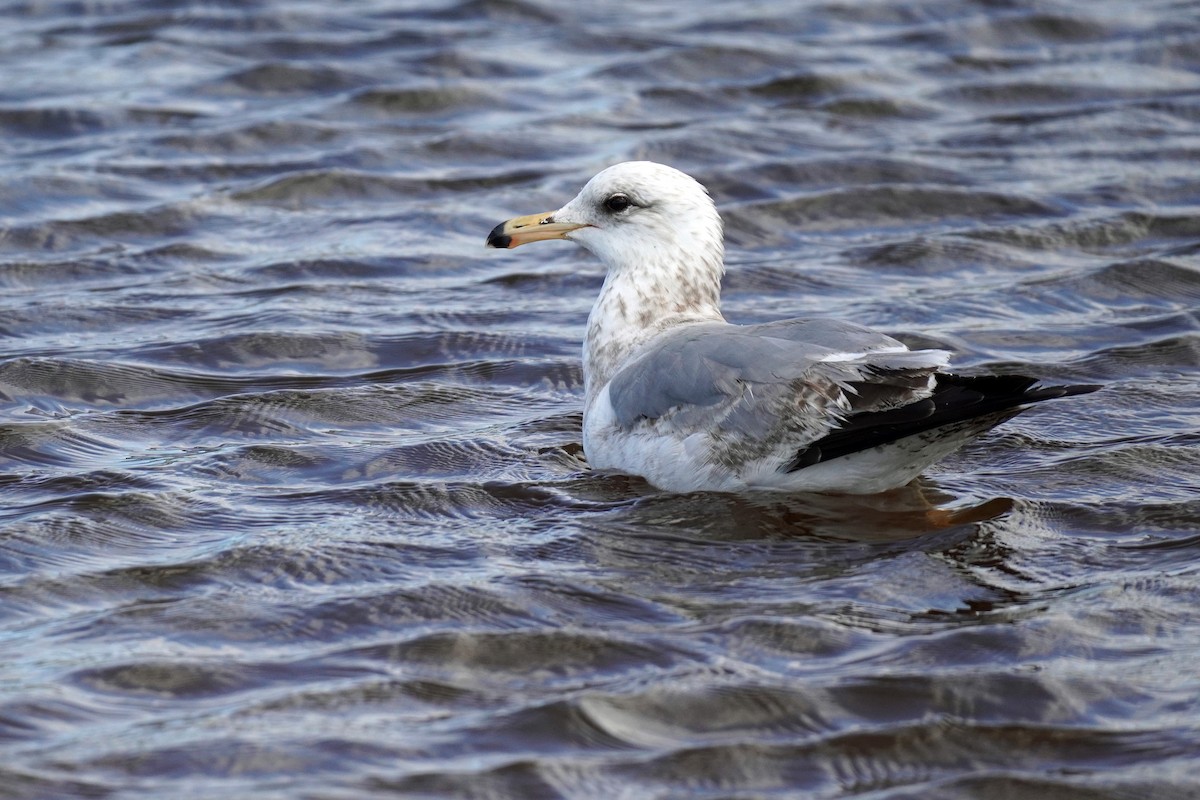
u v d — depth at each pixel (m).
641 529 11.52
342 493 12.35
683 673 9.41
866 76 23.83
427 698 9.20
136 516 11.84
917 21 26.27
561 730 8.85
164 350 15.41
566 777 8.42
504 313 16.62
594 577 10.75
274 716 8.98
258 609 10.31
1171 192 19.69
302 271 17.62
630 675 9.44
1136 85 23.66
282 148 21.12
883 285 17.34
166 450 13.30
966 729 8.83
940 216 19.34
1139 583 10.48
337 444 13.39
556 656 9.67
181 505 12.07
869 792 8.30
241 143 21.17
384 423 14.01
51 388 14.51
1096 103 22.98
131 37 25.25
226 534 11.55
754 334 12.01
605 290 13.41
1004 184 20.02
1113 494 12.06
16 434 13.44
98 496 12.16
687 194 13.27
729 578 10.73
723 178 20.22
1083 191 19.80
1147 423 13.58
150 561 11.07
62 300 16.62
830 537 11.34
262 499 12.25
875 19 26.36
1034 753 8.62
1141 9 26.67
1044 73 24.09
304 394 14.41
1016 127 22.11
